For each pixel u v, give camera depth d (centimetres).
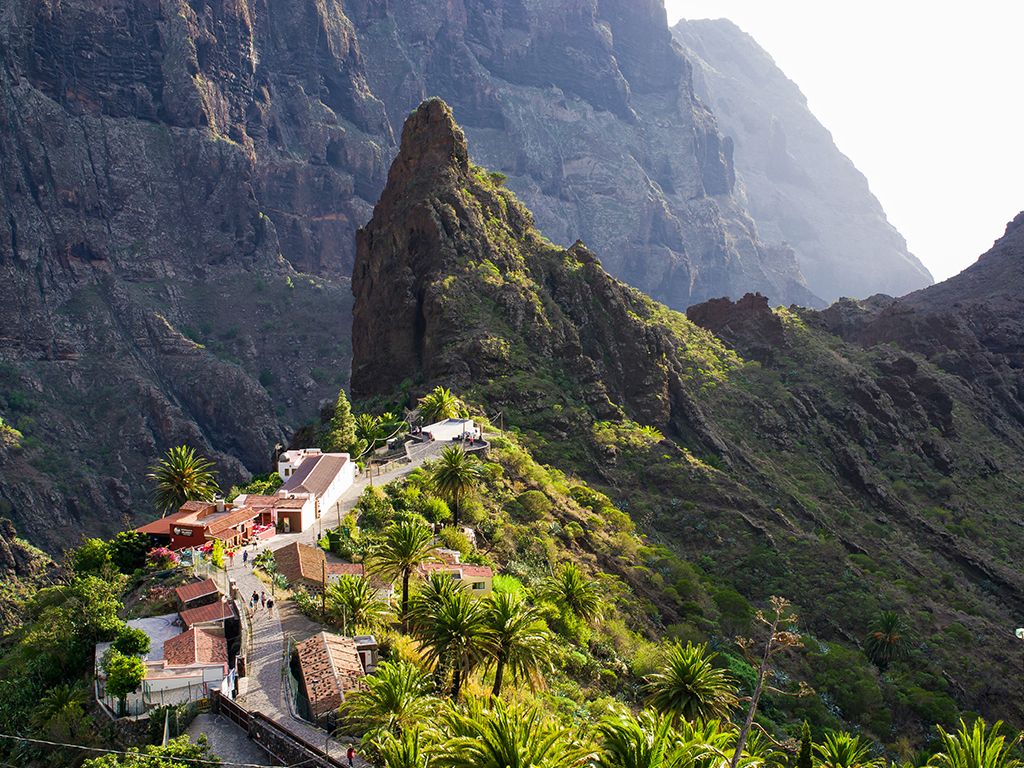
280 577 6638
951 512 18062
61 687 5216
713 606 10694
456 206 16738
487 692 5041
